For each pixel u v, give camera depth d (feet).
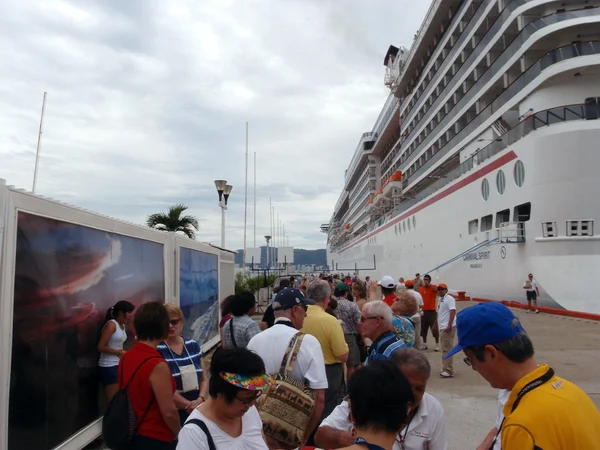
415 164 125.59
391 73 149.28
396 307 18.76
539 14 65.51
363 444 6.13
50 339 15.76
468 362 7.13
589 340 40.37
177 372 14.11
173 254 30.04
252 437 8.28
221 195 62.44
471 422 20.59
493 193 71.41
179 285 30.55
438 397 24.75
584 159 54.24
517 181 63.77
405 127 135.85
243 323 16.76
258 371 7.84
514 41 66.59
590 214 54.24
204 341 38.78
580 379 27.35
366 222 203.82
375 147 190.19
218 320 45.37
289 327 12.34
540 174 57.82
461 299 82.74
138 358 11.14
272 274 130.82
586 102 58.54
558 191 55.62
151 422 10.89
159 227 80.18
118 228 21.50
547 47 64.28
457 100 92.32
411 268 119.85
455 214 88.22
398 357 9.30
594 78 58.59
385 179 179.52
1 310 13.07
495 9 77.41
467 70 85.05
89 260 18.66
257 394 7.75
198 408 8.16
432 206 102.47
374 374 6.41
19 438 13.85
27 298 14.55
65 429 16.48
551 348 37.11
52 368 15.79
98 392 19.01
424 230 108.37
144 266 25.04
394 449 9.00
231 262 55.21
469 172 81.05
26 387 14.32
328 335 15.02
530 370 6.57
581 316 53.31
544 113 58.03
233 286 56.44
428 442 9.17
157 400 10.89
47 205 15.69
